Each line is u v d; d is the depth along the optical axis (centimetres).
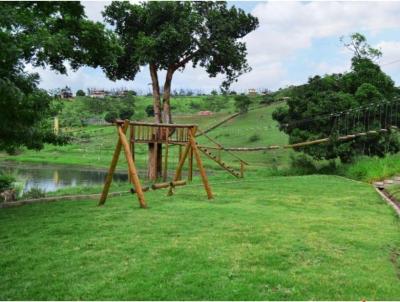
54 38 1179
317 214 1009
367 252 700
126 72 2697
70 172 4159
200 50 2638
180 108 6800
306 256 664
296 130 2506
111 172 1137
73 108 6969
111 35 1482
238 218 927
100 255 672
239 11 2675
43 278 590
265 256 656
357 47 2672
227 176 2466
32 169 4431
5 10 1020
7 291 553
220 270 597
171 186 1243
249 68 2831
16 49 959
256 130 4625
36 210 1082
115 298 524
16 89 887
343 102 2370
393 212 1080
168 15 2497
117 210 1039
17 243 756
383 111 2388
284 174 2480
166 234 787
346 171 2230
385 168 1917
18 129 1186
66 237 785
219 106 6600
